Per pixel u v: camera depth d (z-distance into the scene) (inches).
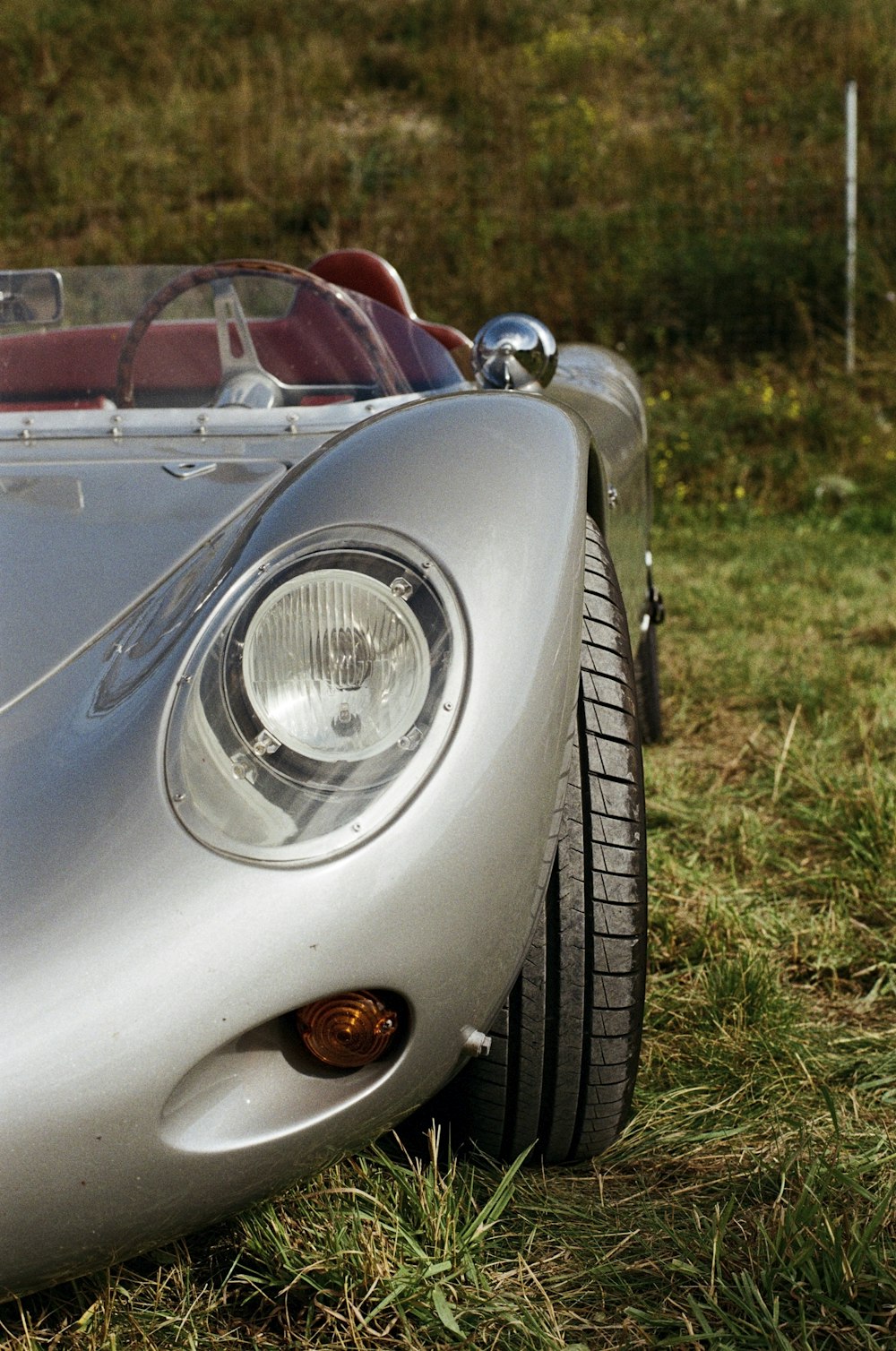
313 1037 38.9
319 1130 39.2
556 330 301.7
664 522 233.1
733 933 73.1
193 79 444.8
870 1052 62.2
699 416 263.7
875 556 197.5
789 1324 42.1
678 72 421.7
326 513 44.4
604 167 356.8
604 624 54.4
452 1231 45.7
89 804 39.1
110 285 73.2
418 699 40.4
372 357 73.7
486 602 42.2
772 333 289.9
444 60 442.9
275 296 72.5
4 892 37.4
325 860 37.9
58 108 422.0
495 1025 49.8
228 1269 45.6
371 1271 43.7
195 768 39.1
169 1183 36.9
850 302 276.2
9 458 64.3
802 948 73.5
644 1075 59.5
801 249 297.0
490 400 52.5
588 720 51.4
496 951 41.7
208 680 40.6
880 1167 51.1
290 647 40.9
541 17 464.4
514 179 358.3
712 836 89.6
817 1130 54.5
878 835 84.2
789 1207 46.6
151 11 480.7
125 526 54.1
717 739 114.0
